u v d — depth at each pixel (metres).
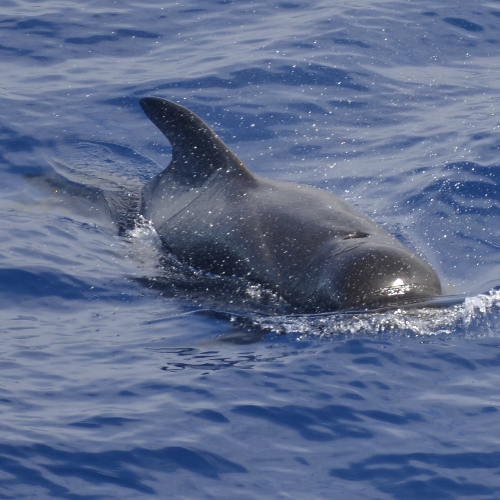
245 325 30.48
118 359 27.61
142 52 58.84
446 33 62.44
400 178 44.16
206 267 34.97
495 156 45.94
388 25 63.09
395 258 31.22
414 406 25.03
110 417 23.98
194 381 26.11
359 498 21.16
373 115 51.62
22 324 29.95
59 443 22.59
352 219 34.09
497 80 56.31
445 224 39.59
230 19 64.12
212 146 36.53
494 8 66.31
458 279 34.84
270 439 23.36
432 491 21.42
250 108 51.50
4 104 50.59
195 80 54.34
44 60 56.97
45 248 35.88
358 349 28.20
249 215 34.69
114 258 35.91
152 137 48.44
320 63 56.81
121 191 41.38
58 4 65.38
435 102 53.28
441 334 29.14
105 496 20.77
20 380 25.88
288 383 26.09
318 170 45.44
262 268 33.31
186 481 21.52
